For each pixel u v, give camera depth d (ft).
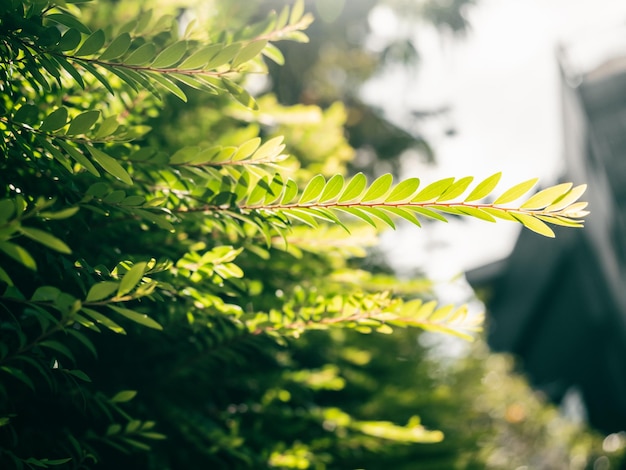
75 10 2.05
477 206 1.59
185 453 2.53
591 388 25.38
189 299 1.98
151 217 1.68
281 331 2.06
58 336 2.04
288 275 2.64
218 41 1.98
